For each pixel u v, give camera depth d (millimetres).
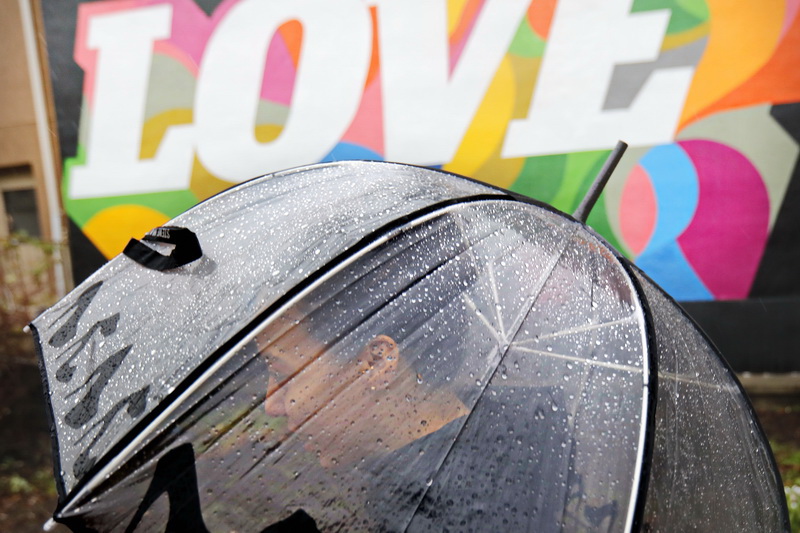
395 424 1360
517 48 4547
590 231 1974
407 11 4668
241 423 1322
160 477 1266
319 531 1267
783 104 4184
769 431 4398
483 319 1505
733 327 4391
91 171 5148
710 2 4234
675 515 1435
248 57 4887
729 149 4289
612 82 4430
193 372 1358
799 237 4230
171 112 5008
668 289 4473
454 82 4652
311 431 1337
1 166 5535
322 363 1389
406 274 1518
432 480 1319
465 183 1986
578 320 1567
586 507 1318
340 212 1679
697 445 1590
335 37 4777
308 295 1447
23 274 5500
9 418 5434
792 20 4129
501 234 1696
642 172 4426
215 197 1966
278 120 4895
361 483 1310
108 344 1530
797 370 4305
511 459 1348
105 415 1387
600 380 1477
